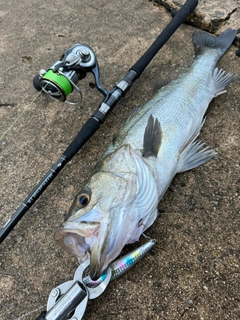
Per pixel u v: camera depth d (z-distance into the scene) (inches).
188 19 24.0
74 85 16.8
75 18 25.6
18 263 15.2
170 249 14.9
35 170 17.9
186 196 16.3
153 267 14.4
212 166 17.1
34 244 15.6
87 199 13.3
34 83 19.3
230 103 19.5
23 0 27.8
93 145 18.5
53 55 23.2
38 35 24.7
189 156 17.3
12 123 19.9
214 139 18.1
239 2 24.0
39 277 14.8
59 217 16.2
